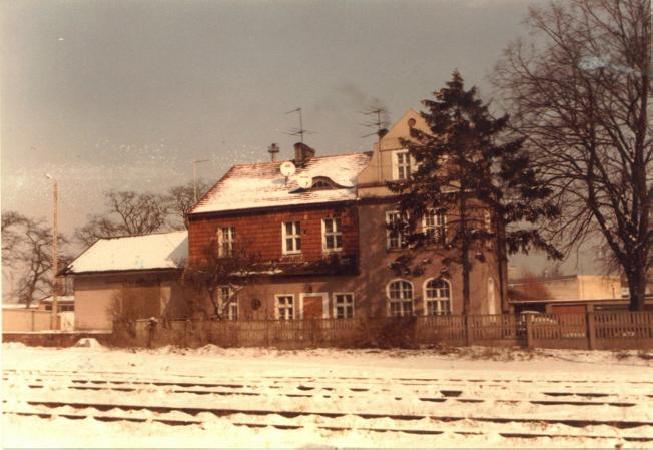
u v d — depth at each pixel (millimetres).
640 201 27875
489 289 32938
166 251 39656
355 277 33594
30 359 24469
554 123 28641
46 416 13078
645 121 27547
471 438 10711
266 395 14961
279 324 28953
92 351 28688
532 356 23047
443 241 28656
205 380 17688
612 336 24438
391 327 27234
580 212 28938
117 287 38844
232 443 10625
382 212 33625
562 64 28312
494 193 27594
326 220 35094
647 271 29344
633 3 27359
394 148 33875
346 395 14805
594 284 63500
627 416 12055
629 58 27438
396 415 12305
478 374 18344
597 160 28359
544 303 44938
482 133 27484
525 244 27375
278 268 34812
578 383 16266
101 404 14094
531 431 11016
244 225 36281
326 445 10352
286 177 37688
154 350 28625
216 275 33094
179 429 11766
